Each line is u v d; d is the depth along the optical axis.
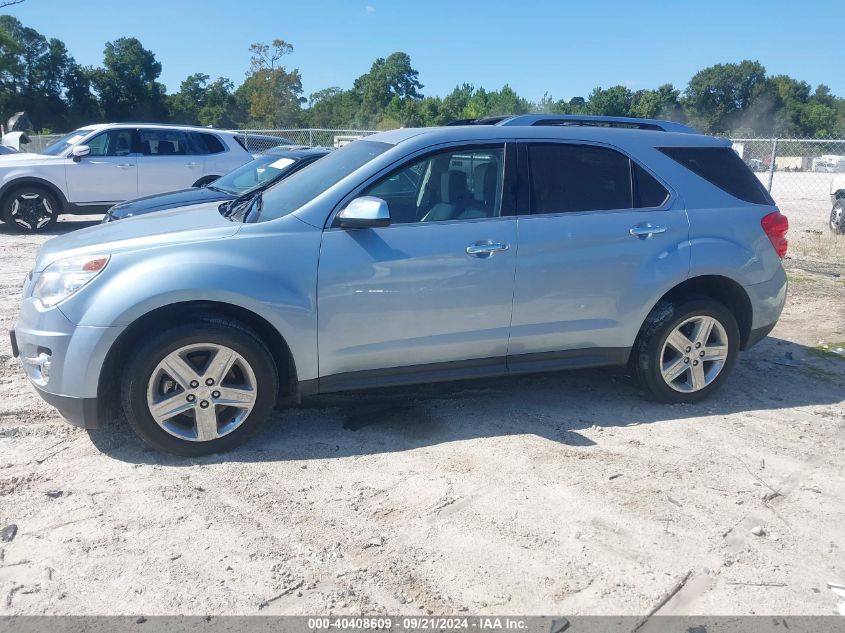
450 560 3.26
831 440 4.62
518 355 4.68
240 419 4.18
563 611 2.95
